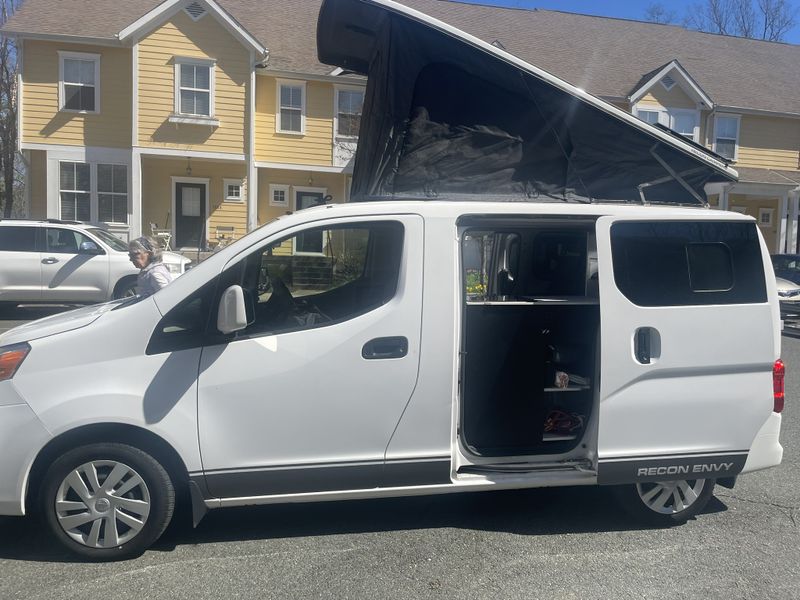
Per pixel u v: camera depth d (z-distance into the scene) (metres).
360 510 4.59
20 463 3.60
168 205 19.72
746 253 4.25
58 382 3.65
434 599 3.46
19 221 12.41
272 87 19.66
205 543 4.05
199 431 3.71
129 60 18.55
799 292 14.55
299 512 4.54
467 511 4.61
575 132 4.48
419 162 4.45
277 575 3.67
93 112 18.44
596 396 4.12
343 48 5.45
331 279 4.26
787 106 23.50
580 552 4.02
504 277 4.92
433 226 3.94
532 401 4.25
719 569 3.84
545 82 4.35
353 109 20.27
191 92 18.56
